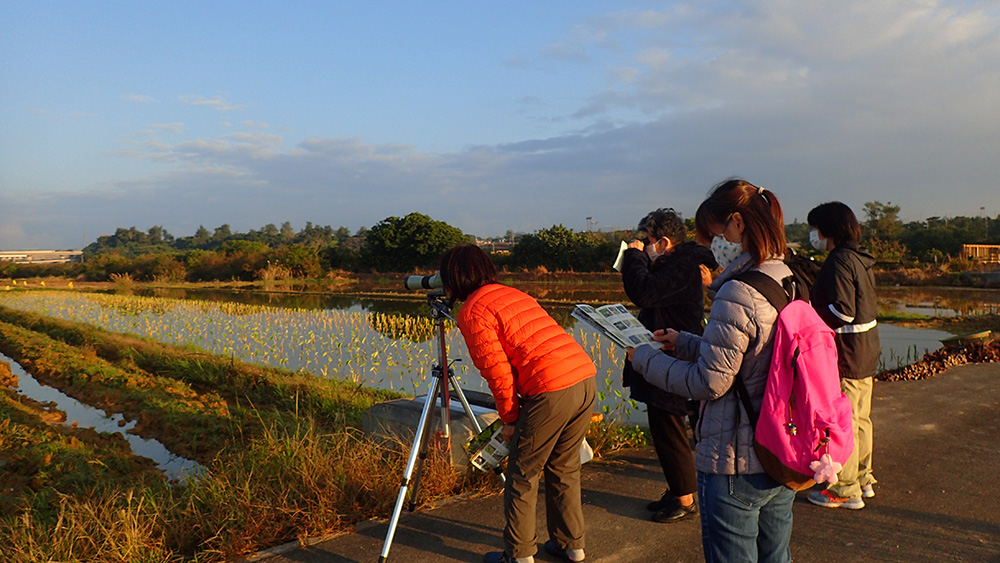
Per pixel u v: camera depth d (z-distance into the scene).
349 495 4.11
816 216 4.00
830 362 2.14
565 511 3.30
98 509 3.97
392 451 4.67
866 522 3.87
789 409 2.11
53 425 8.35
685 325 3.81
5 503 5.26
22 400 10.02
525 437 3.12
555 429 3.12
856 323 3.89
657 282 3.73
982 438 5.54
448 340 14.66
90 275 66.62
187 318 21.98
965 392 7.27
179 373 11.72
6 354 16.11
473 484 4.50
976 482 4.51
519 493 3.14
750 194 2.38
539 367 3.09
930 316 17.58
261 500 3.95
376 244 60.50
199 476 5.12
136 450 7.39
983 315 17.83
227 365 11.52
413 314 22.47
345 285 49.47
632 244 3.95
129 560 3.43
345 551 3.56
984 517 3.91
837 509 4.07
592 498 4.31
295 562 3.44
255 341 15.38
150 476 6.24
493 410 4.73
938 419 6.18
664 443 3.83
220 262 61.78
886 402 6.88
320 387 9.43
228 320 20.80
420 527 3.85
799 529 3.79
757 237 2.30
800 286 2.38
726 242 2.64
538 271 46.62
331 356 12.91
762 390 2.20
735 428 2.24
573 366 3.16
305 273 57.72
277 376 10.47
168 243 175.25
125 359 13.39
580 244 50.44
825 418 2.07
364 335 16.03
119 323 20.88
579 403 3.16
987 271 32.25
